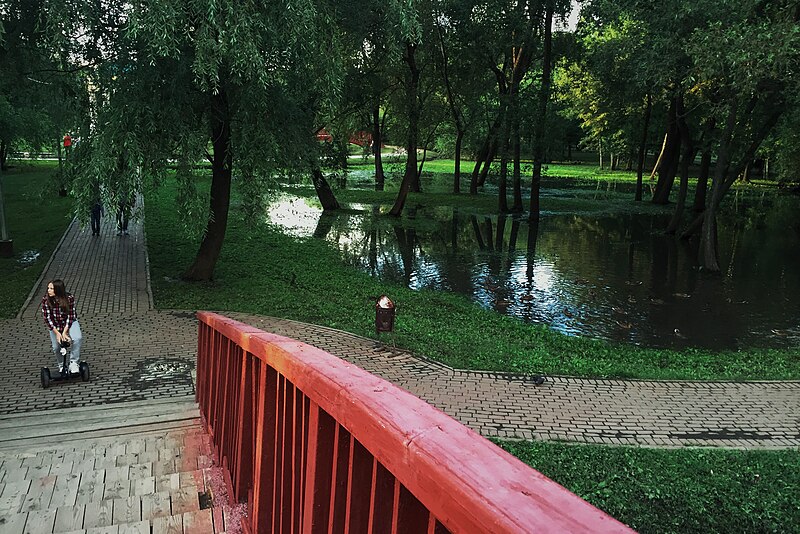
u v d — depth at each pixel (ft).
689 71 56.75
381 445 3.86
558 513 2.47
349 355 36.14
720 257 76.69
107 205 40.29
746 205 135.44
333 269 62.39
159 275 54.90
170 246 67.46
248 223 47.16
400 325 43.39
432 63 121.60
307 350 6.45
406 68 104.88
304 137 49.60
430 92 130.82
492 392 31.32
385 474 4.10
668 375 35.27
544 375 34.35
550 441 25.45
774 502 20.11
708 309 52.95
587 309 52.37
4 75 46.75
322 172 106.11
